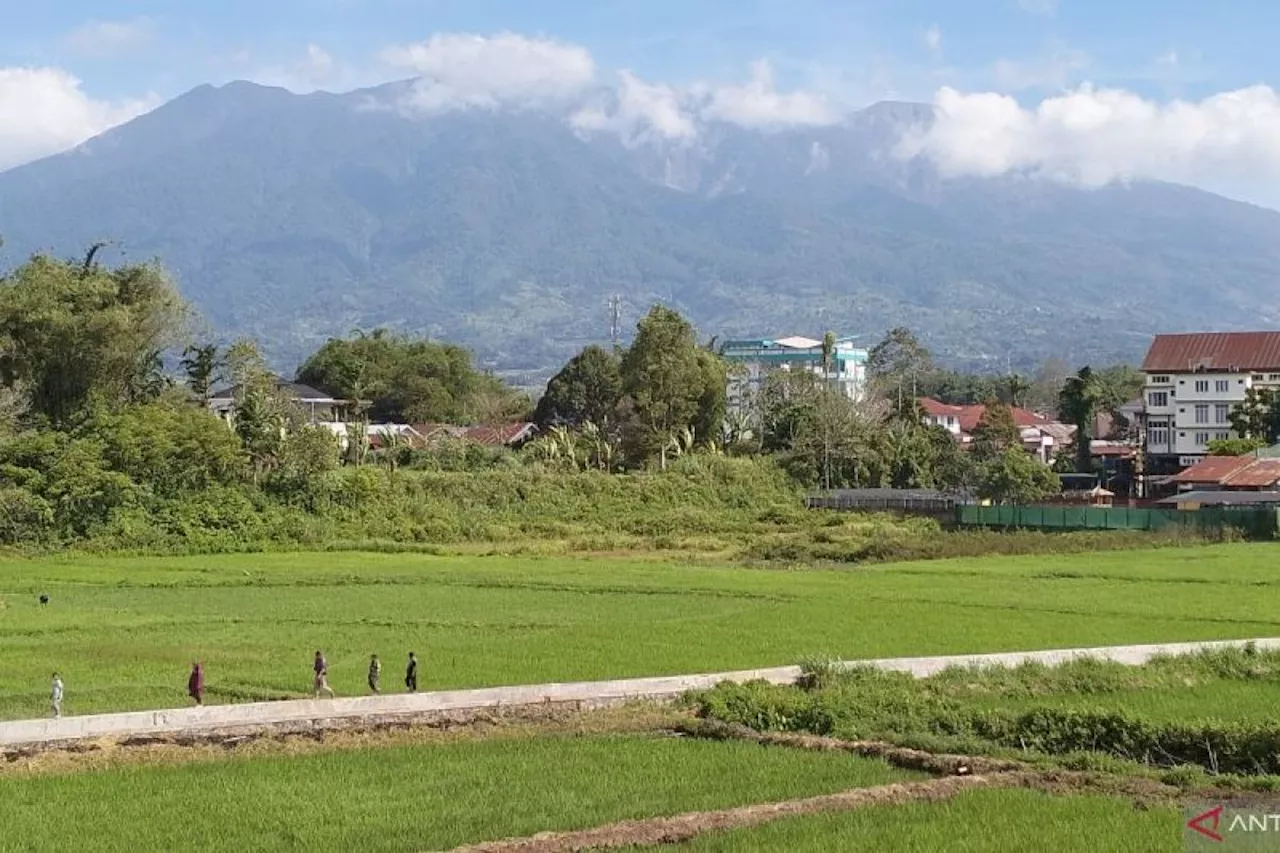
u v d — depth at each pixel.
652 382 113.25
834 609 49.62
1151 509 83.81
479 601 52.28
